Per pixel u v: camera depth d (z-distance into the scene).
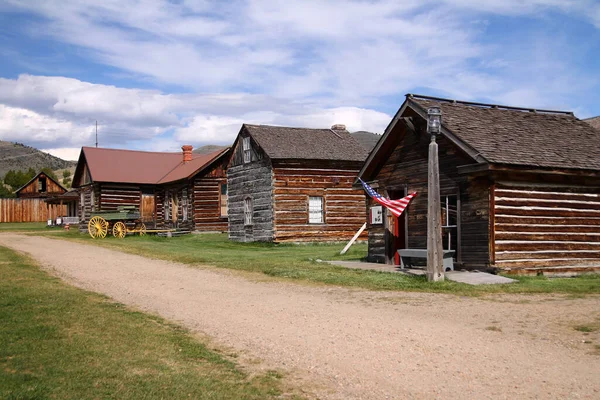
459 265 15.98
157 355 7.78
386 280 14.45
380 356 7.63
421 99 17.91
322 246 28.05
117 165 41.00
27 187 65.38
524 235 15.45
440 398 6.09
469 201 15.79
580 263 16.22
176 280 15.45
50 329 8.99
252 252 23.98
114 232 34.50
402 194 19.58
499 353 7.57
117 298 12.55
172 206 39.19
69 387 6.36
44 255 21.52
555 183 16.09
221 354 7.98
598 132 19.19
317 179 29.62
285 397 6.27
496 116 18.19
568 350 7.61
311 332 9.07
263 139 29.95
